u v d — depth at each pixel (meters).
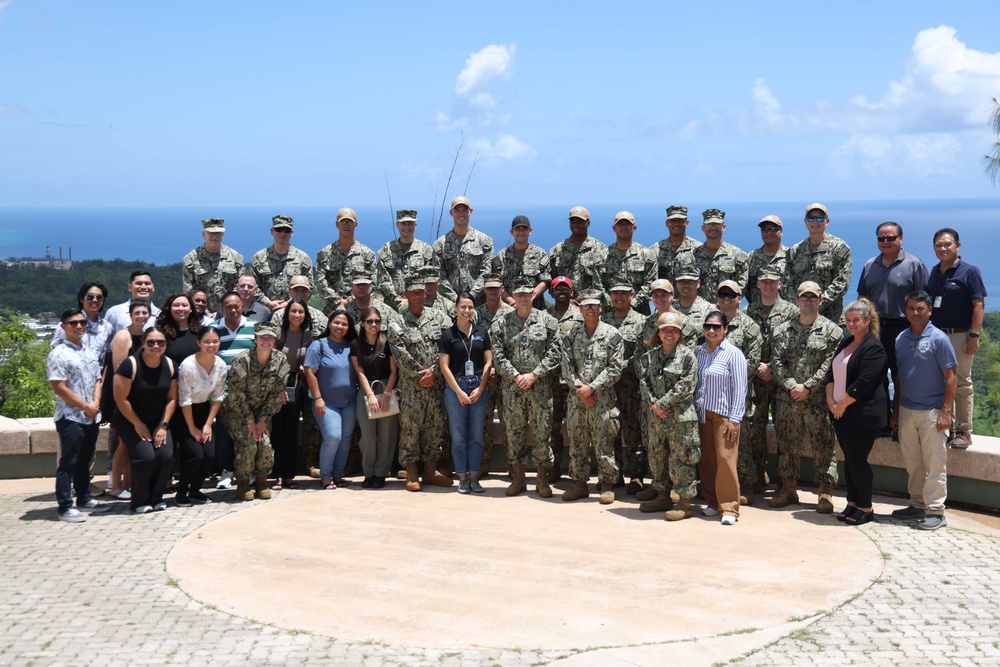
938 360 7.47
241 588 6.03
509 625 5.36
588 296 8.13
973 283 8.05
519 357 8.51
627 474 8.84
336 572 6.37
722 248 9.39
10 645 5.03
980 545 7.00
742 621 5.41
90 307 8.72
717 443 7.72
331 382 8.93
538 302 9.96
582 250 9.86
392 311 9.65
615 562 6.56
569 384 8.35
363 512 8.03
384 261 10.30
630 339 8.52
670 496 8.10
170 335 8.50
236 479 8.49
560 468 9.52
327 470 8.97
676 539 7.17
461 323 8.70
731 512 7.68
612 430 8.32
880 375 7.42
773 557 6.68
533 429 8.59
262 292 10.38
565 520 7.77
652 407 7.79
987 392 14.70
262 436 8.45
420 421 8.85
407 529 7.47
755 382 8.48
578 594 5.89
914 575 6.26
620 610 5.60
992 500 8.02
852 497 7.74
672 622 5.40
